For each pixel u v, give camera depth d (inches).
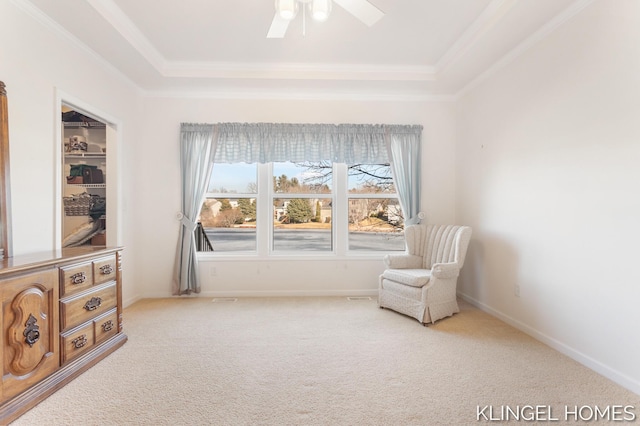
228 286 153.9
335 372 81.4
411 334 106.3
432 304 116.3
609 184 78.2
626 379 73.7
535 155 102.7
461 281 150.2
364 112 156.3
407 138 155.2
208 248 158.7
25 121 86.8
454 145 158.9
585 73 84.5
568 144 90.0
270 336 104.8
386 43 119.3
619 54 75.5
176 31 111.0
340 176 158.6
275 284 155.3
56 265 74.4
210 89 149.9
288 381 77.1
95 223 157.4
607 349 78.5
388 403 68.2
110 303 93.9
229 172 158.9
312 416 63.8
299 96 153.6
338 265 156.9
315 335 105.6
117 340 95.7
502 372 81.0
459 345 97.4
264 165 156.6
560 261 92.7
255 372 81.4
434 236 140.3
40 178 91.4
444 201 159.0
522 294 108.7
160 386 74.7
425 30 110.3
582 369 82.4
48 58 94.3
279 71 138.0
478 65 124.4
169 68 135.4
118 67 126.5
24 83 86.5
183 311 130.2
